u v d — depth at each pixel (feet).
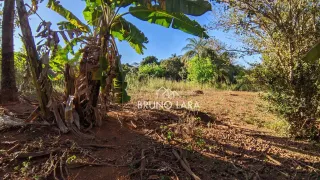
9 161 10.46
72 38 13.39
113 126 14.89
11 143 11.55
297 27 16.30
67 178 10.04
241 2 17.02
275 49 16.56
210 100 31.17
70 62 13.80
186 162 11.62
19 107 17.04
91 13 16.25
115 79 14.73
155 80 46.88
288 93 15.93
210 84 55.16
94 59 13.43
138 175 10.56
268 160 12.88
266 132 17.66
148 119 16.94
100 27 13.91
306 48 15.80
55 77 14.38
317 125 16.16
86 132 13.50
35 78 12.84
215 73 59.26
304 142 15.79
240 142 15.03
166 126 15.66
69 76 13.51
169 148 12.95
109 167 10.87
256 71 16.92
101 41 13.79
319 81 15.33
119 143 12.98
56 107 13.29
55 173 10.20
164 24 15.47
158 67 74.49
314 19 16.14
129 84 38.99
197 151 13.06
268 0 16.35
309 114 15.67
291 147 14.85
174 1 12.80
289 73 16.15
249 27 18.16
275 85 16.28
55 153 11.25
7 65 19.38
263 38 18.25
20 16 12.26
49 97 13.20
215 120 19.93
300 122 16.11
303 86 15.62
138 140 13.58
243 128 18.29
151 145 13.10
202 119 19.60
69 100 13.15
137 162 11.33
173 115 18.84
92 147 12.16
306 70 15.42
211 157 12.62
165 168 11.05
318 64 15.30
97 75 13.38
